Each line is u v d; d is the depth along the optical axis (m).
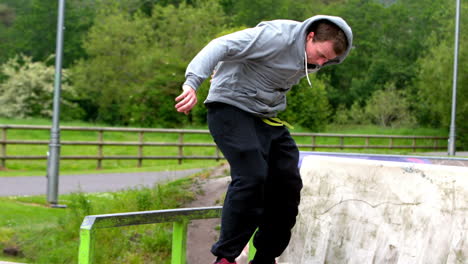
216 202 8.57
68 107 42.69
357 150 22.92
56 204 10.16
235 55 2.53
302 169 3.31
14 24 49.59
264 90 2.63
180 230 2.93
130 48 41.50
